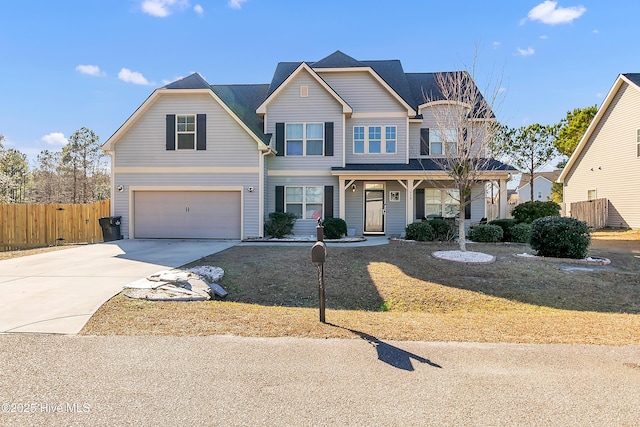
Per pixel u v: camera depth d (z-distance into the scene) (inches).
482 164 454.6
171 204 588.1
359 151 653.3
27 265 349.7
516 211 628.7
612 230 759.1
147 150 586.6
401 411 107.0
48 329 176.6
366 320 200.5
